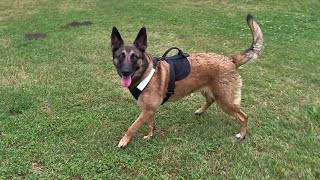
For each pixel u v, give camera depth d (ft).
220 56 4.86
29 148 4.68
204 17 11.55
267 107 5.88
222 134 5.08
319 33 9.98
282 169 4.31
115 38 4.52
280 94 6.32
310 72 7.30
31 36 9.52
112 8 12.56
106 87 6.46
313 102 6.06
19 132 5.02
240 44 9.07
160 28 10.34
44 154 4.56
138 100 4.66
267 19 11.43
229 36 9.66
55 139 4.89
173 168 4.39
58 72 7.07
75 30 10.01
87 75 6.98
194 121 5.46
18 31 9.99
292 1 13.53
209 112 5.70
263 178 4.20
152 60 4.59
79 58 7.83
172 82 4.66
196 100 6.08
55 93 6.18
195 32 9.96
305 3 13.34
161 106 5.86
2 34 9.72
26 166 4.33
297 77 7.07
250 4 13.23
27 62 7.60
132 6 12.76
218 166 4.39
